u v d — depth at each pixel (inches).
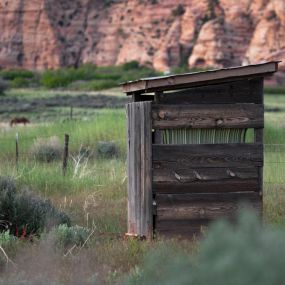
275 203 1034.1
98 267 610.2
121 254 675.4
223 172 811.4
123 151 1800.0
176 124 806.5
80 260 619.2
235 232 298.5
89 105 4185.5
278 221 853.2
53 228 754.2
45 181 1258.6
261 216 813.2
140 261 636.7
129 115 858.8
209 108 812.6
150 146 802.2
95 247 716.0
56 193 1202.0
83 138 1946.4
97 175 1328.7
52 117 3299.7
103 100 4687.5
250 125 816.3
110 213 1005.2
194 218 804.6
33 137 2087.8
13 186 888.3
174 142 817.5
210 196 807.7
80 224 923.4
